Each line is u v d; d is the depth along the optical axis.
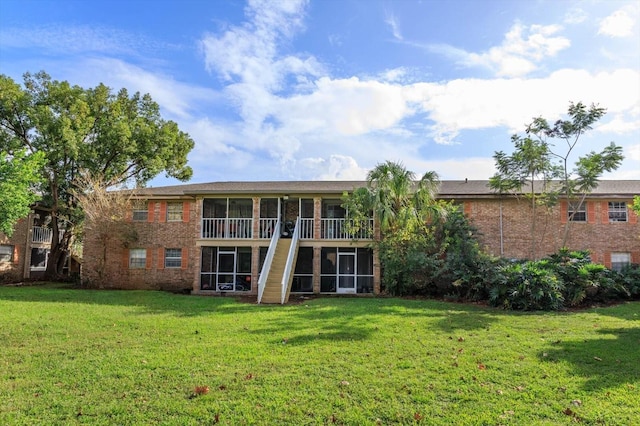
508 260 17.39
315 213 20.83
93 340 8.65
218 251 21.80
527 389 5.79
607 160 18.25
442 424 4.76
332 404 5.27
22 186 19.89
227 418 4.88
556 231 20.48
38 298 15.83
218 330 9.69
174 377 6.23
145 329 9.80
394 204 19.16
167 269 22.91
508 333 9.40
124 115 28.34
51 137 24.30
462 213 18.25
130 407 5.17
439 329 9.78
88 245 23.28
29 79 25.69
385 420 4.88
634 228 20.25
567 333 9.45
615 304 14.95
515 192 20.53
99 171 25.98
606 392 5.66
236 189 21.53
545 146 19.20
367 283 20.95
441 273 16.78
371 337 8.84
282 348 7.90
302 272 21.88
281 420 4.84
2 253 26.70
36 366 6.82
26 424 4.71
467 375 6.34
